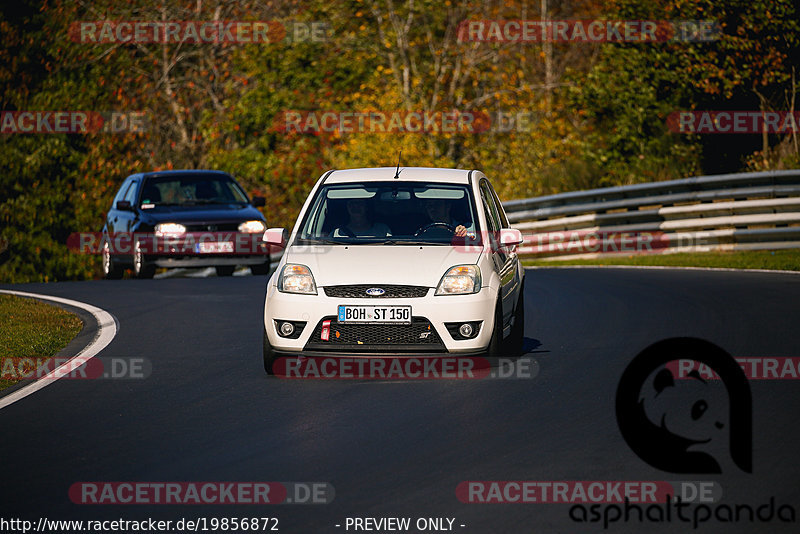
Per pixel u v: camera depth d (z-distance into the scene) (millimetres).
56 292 66938
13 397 34531
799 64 109812
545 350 41969
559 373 37219
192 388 35688
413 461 26359
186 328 49531
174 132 139875
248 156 134000
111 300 61469
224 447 27922
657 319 49094
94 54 116312
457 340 36688
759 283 62312
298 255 38375
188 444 28250
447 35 134250
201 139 140625
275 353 37375
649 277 68250
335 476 25109
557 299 58031
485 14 135250
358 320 36500
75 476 25281
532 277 71500
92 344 45000
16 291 68188
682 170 106000
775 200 81375
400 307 36438
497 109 129625
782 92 109812
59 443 28500
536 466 25750
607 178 107750
